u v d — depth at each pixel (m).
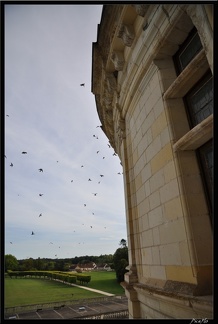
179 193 3.42
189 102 3.84
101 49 6.31
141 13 4.14
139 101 5.07
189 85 3.62
